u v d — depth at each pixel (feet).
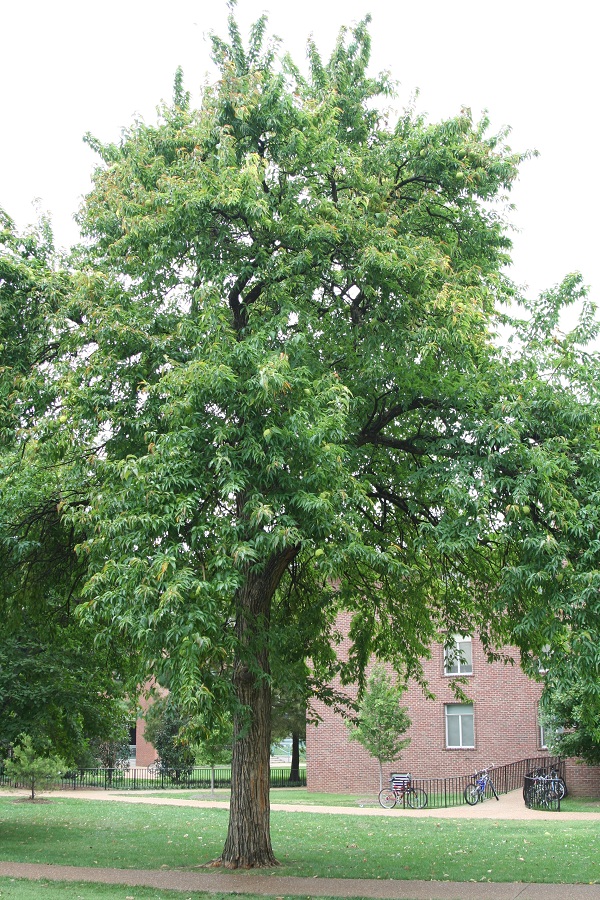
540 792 89.45
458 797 101.45
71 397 40.27
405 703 113.50
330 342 45.70
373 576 55.16
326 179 46.16
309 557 48.08
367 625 58.29
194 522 37.58
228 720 46.11
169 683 34.22
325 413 37.58
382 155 47.60
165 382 37.58
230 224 44.27
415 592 54.08
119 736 72.49
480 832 64.23
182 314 45.14
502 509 41.60
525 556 40.86
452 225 49.78
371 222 43.91
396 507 52.39
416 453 48.32
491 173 47.44
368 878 43.37
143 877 44.11
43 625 57.93
